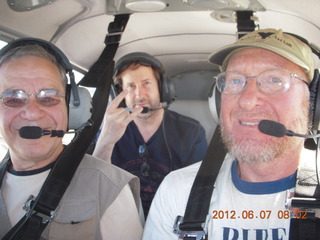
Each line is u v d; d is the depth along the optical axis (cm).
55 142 67
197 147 113
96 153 95
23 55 66
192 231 63
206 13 88
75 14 83
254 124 60
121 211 71
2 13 74
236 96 62
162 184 72
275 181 61
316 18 80
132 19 93
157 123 109
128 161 108
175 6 82
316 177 58
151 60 104
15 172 69
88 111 69
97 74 81
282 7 80
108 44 85
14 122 65
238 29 83
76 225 66
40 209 64
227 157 72
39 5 75
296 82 60
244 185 62
